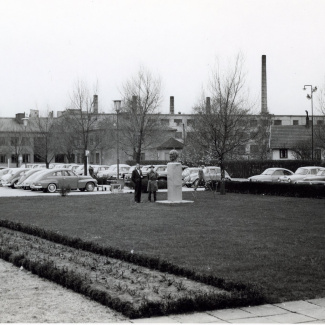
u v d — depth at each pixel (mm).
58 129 69875
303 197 32562
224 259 12305
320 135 63531
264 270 11164
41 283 10859
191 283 10320
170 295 9156
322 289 9789
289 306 8852
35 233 17391
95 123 73938
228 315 8422
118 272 11328
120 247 13922
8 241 15883
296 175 44000
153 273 11305
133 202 28891
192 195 34406
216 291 9570
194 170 50156
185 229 17578
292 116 117500
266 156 76250
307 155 72375
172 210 24203
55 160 93625
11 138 81500
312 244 14445
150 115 57438
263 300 9031
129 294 9367
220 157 35531
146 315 8375
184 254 12906
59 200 30859
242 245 14250
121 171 58250
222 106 37438
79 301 9359
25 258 12766
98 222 19719
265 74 95750
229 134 37094
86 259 12945
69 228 17969
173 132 96750
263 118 80625
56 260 12781
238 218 20766
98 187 45500
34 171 47031
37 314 8531
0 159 94188
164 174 51562
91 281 10234
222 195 34438
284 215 21797
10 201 30281
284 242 14781
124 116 59062
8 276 11570
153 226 18406
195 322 8078
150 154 87312
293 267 11477
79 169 61281
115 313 8594
